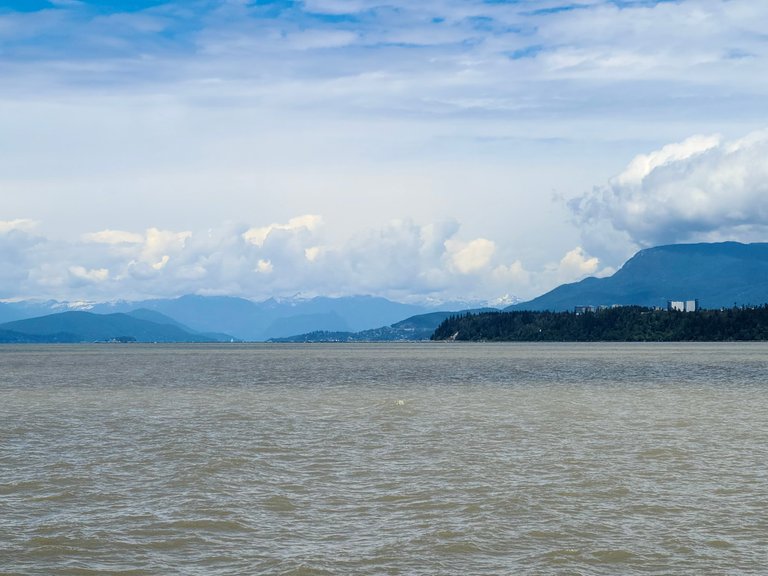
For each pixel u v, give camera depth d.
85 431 63.41
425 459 49.47
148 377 145.50
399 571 28.64
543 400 92.06
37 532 33.19
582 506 37.09
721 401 90.19
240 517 35.47
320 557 30.05
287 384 123.62
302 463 48.12
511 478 43.34
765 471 45.06
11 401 92.69
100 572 28.59
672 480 42.62
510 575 28.22
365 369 176.38
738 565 29.05
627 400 91.88
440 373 156.00
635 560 29.61
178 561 29.72
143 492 40.41
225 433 61.91
